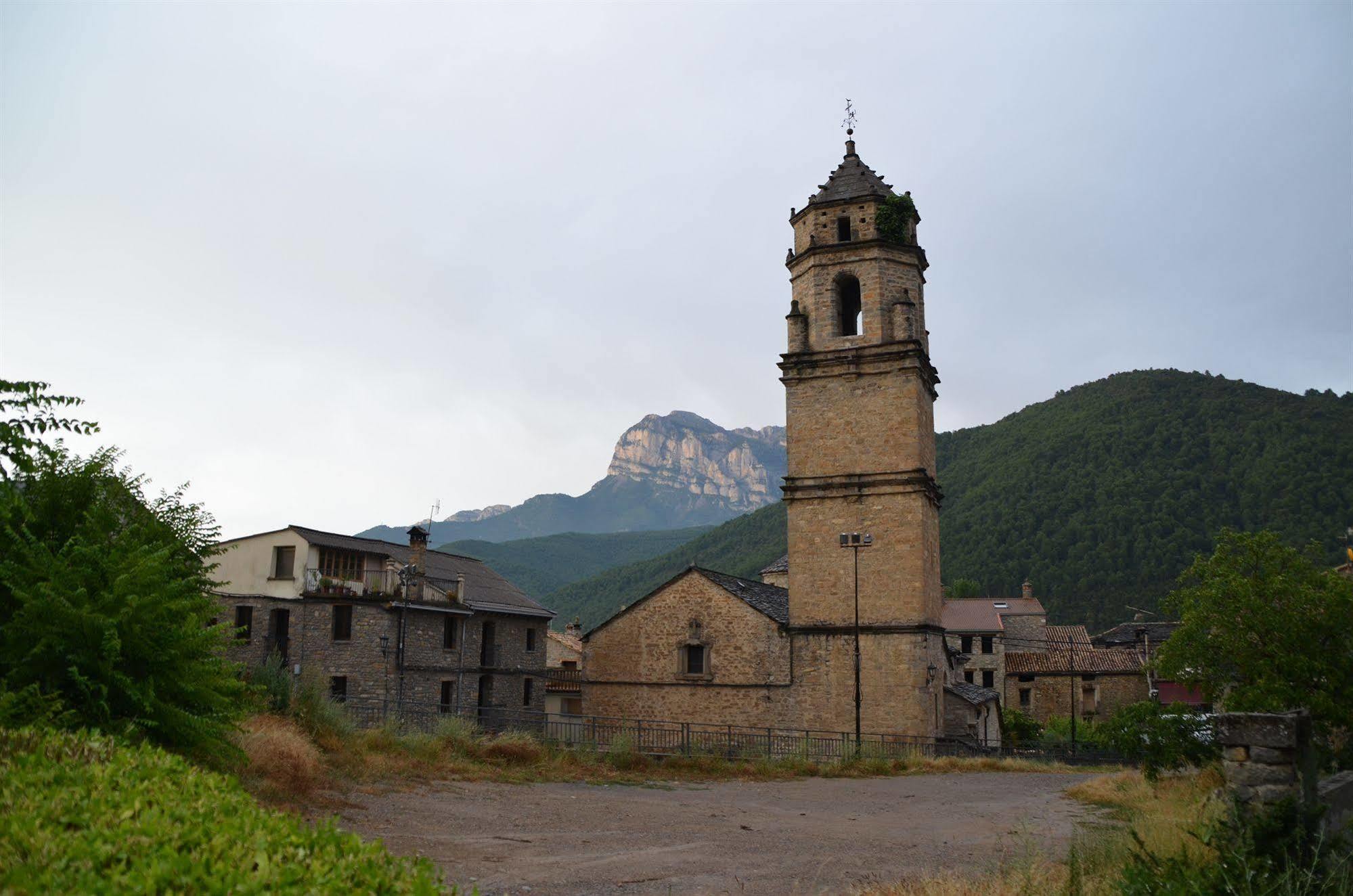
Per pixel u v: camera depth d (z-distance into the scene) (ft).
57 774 22.20
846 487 121.90
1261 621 67.36
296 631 123.03
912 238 130.21
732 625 126.11
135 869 15.65
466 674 141.38
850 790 77.25
